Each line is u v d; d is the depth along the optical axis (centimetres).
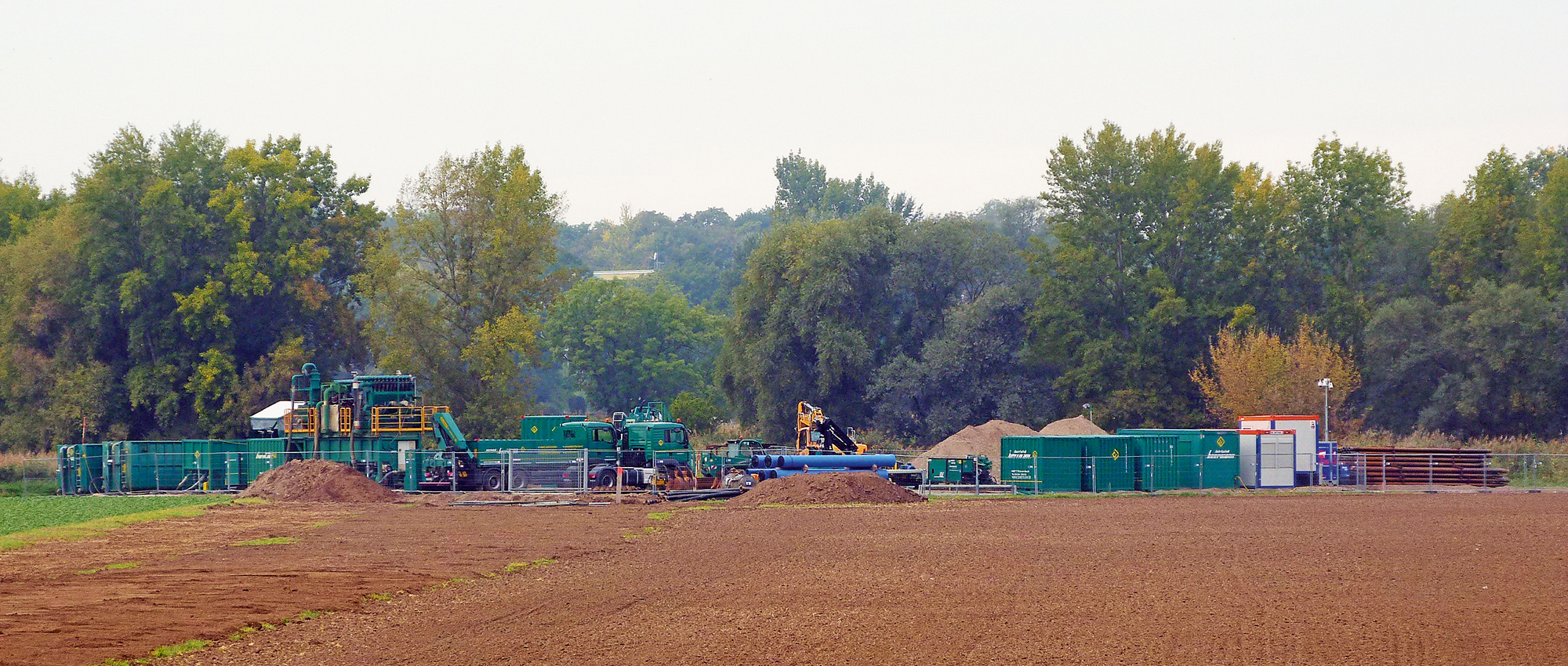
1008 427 9031
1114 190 12475
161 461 7631
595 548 4116
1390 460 7531
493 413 11594
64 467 7462
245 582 3284
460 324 11988
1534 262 11381
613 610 2889
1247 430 7812
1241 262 12306
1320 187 12319
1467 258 11912
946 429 12088
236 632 2592
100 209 11319
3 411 12125
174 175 11838
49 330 11662
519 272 12006
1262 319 12131
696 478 7031
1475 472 7375
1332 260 12550
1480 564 3644
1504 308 10431
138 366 11362
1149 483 7000
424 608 2925
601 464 7150
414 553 3978
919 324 13050
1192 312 12062
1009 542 4259
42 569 3566
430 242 11944
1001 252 13175
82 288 11325
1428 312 11350
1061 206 12762
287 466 6494
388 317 11594
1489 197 12019
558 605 2967
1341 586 3222
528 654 2403
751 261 13112
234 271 11194
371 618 2789
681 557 3888
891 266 13062
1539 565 3622
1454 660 2334
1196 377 11181
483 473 7094
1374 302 12306
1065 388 12131
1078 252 12238
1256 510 5569
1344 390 10325
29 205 13988
